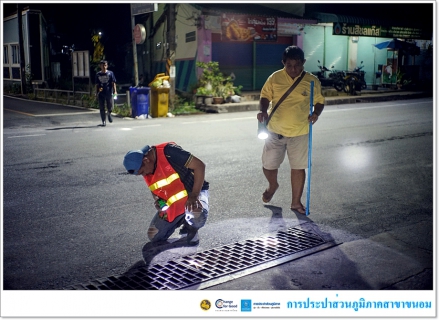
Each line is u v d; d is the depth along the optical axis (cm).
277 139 513
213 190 613
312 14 2072
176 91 1919
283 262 393
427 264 388
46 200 573
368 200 571
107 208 543
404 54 2445
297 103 499
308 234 457
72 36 2652
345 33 2070
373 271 376
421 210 532
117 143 957
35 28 2322
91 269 386
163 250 421
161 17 2167
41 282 364
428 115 1393
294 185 524
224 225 484
